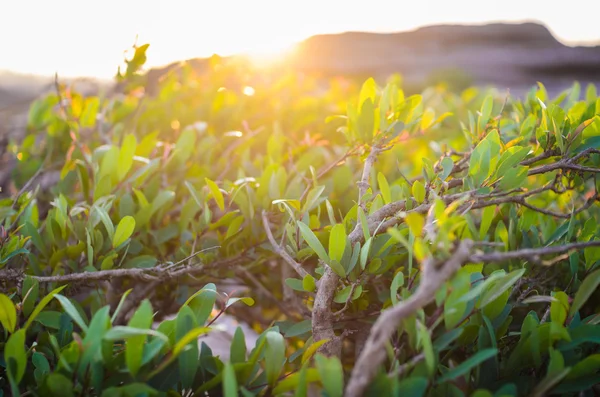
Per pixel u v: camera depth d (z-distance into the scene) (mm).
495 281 408
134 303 624
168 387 396
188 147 775
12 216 646
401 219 468
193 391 413
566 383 376
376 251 476
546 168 504
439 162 572
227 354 805
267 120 1113
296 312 668
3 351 454
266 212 598
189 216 633
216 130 1102
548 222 581
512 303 498
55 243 568
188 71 1176
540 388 360
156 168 725
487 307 426
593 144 534
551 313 410
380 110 635
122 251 597
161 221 700
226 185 701
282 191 631
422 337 352
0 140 1083
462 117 1259
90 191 734
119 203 636
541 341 399
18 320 466
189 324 401
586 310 542
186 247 628
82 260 580
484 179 488
